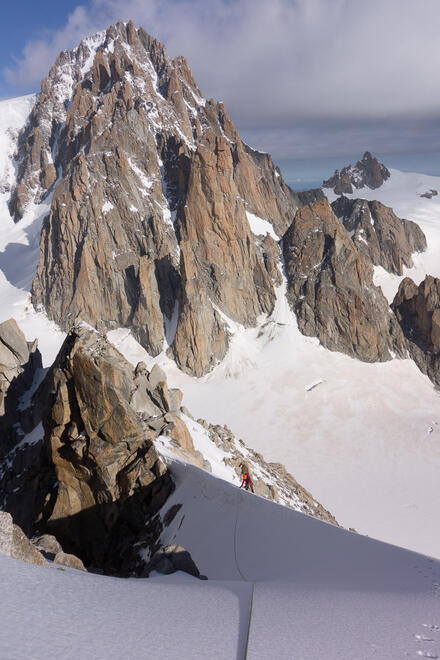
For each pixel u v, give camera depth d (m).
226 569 25.20
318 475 112.31
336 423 139.88
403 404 150.38
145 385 49.25
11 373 70.06
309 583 15.57
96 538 39.94
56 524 40.75
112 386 40.44
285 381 161.25
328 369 167.38
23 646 6.21
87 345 43.47
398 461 119.12
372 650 7.80
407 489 105.38
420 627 9.21
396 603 11.35
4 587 8.70
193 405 149.62
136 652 6.82
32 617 7.45
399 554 18.66
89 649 6.61
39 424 66.00
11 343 71.62
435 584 14.19
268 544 25.05
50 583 9.74
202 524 31.70
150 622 8.42
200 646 7.54
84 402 40.97
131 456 40.12
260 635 8.26
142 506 38.66
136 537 37.22
